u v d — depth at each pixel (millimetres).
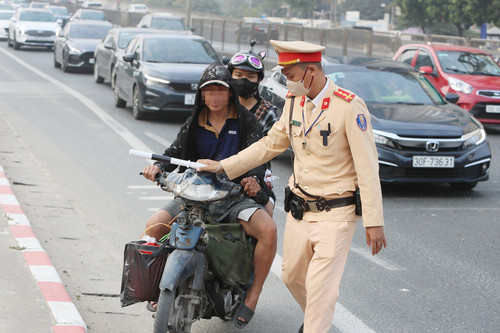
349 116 4664
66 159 12062
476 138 10859
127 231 8320
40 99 19375
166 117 17438
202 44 18562
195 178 4695
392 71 12719
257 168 5195
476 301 6531
